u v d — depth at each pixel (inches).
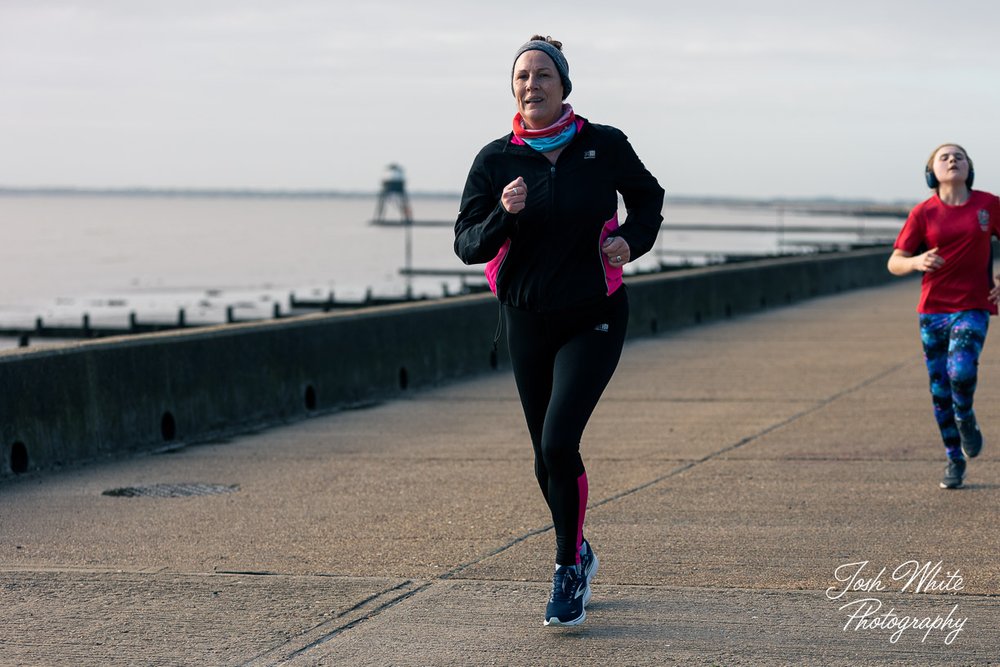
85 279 3472.0
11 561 264.5
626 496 322.7
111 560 265.0
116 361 404.2
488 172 217.3
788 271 1096.8
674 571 248.5
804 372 591.5
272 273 3767.2
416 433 440.5
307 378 497.7
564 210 211.3
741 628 212.5
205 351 443.8
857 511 300.5
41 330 1779.0
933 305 325.1
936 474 345.1
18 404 366.9
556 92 213.0
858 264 1338.6
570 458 211.5
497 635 211.5
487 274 223.3
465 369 617.9
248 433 447.2
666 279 840.9
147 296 2810.0
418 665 197.6
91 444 391.9
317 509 314.8
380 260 4650.6
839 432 420.8
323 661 200.2
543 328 217.9
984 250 321.4
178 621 221.6
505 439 423.5
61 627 219.0
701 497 320.5
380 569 255.1
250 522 300.4
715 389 538.6
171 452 408.2
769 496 319.9
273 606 230.1
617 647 204.2
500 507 314.2
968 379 318.0
